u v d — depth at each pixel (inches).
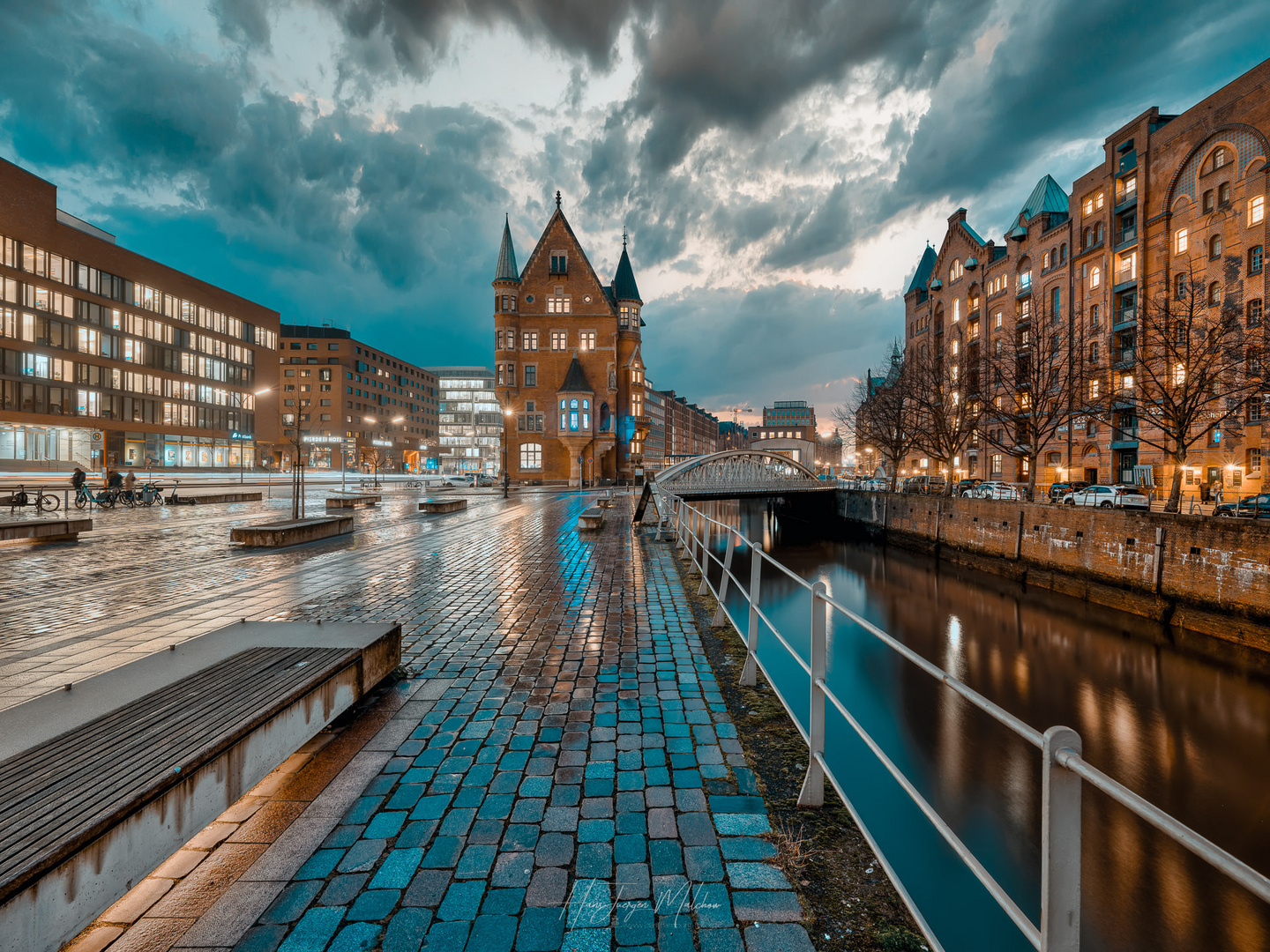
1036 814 397.1
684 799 126.1
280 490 1638.8
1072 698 627.5
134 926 89.7
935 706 576.7
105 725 112.6
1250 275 1182.9
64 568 413.4
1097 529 915.4
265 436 3078.2
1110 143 1518.2
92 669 201.9
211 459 2662.4
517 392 2546.8
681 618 284.7
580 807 122.4
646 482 725.9
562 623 274.5
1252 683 638.5
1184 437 925.8
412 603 313.3
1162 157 1381.6
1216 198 1258.6
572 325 2564.0
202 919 91.3
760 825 116.4
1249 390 990.4
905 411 1807.3
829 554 1547.7
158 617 275.4
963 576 1198.3
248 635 181.3
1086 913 327.6
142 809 90.7
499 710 173.8
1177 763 501.7
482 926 90.0
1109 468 1492.4
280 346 4062.5
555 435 2549.2
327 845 109.1
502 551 515.8
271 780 131.9
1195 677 663.1
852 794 390.9
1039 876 341.7
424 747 149.3
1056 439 1654.8
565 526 743.1
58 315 2006.6
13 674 196.2
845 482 2930.6
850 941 87.5
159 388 2395.4
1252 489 1127.0
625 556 486.0
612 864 104.7
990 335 1998.0
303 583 365.1
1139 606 829.2
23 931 73.7
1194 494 1230.3
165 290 2437.3
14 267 1873.8
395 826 115.3
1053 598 975.6
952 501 1341.0
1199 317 1203.2
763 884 99.3
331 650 164.9
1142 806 43.3
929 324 2357.3
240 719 115.8
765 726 164.4
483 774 135.9
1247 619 681.6
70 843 78.9
